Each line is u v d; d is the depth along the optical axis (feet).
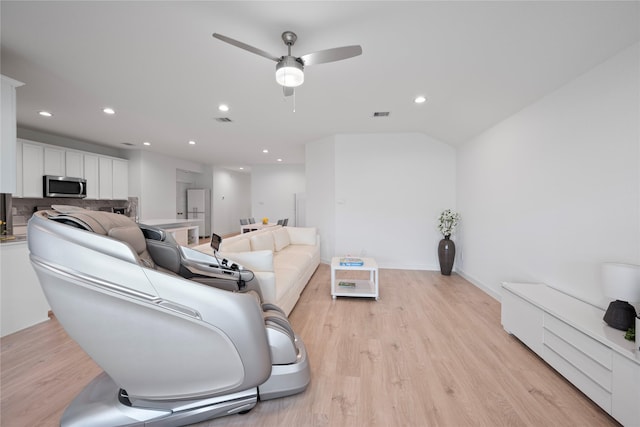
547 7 5.69
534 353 7.30
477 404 5.45
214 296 4.52
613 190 6.40
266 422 4.98
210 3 5.97
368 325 9.04
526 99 9.16
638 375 4.47
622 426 4.79
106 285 4.10
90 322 4.22
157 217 23.98
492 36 6.86
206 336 4.50
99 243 4.25
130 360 4.39
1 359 6.88
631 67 6.00
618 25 5.70
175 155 25.05
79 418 4.62
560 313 6.22
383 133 16.90
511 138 10.52
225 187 34.37
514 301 7.95
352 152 17.22
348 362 6.90
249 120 14.26
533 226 9.21
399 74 9.04
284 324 5.99
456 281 14.26
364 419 5.06
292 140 18.95
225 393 4.87
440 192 16.55
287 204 31.73
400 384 6.06
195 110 12.77
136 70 8.94
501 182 11.22
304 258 12.94
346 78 9.37
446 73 8.89
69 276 4.04
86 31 6.93
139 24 6.66
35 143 15.99
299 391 5.58
